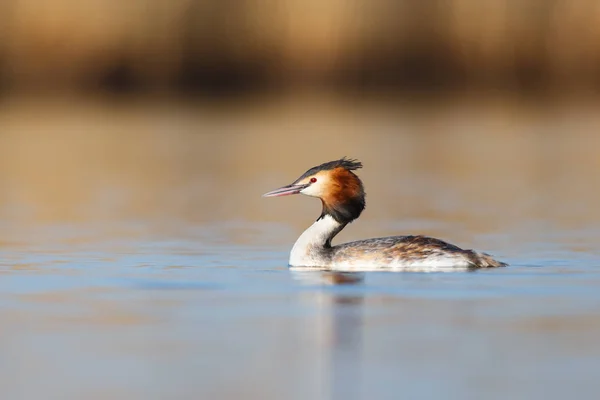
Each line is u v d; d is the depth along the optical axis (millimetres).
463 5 46156
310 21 45500
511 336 11539
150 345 11258
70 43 45625
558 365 10500
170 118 46938
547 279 14820
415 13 46125
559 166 32688
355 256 15805
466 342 11336
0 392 9742
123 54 46000
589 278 14930
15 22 45219
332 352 11008
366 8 45812
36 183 29078
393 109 47125
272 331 11828
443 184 28703
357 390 9766
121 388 9844
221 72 46188
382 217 22844
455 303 13172
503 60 46375
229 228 21188
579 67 46594
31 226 21484
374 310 12797
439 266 15633
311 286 14359
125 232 20609
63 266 16438
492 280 14719
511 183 28891
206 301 13453
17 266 16453
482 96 46656
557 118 46469
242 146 37688
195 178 30109
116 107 46375
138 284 14688
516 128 43156
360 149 36656
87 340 11523
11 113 46031
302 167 31922
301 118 46250
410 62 46031
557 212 23391
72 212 23672
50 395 9648
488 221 22078
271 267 16172
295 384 9930
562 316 12438
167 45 46125
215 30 46125
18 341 11438
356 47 45875
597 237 19688
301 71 45969
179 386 9875
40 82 45906
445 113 47500
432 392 9695
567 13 46312
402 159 34281
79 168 32500
